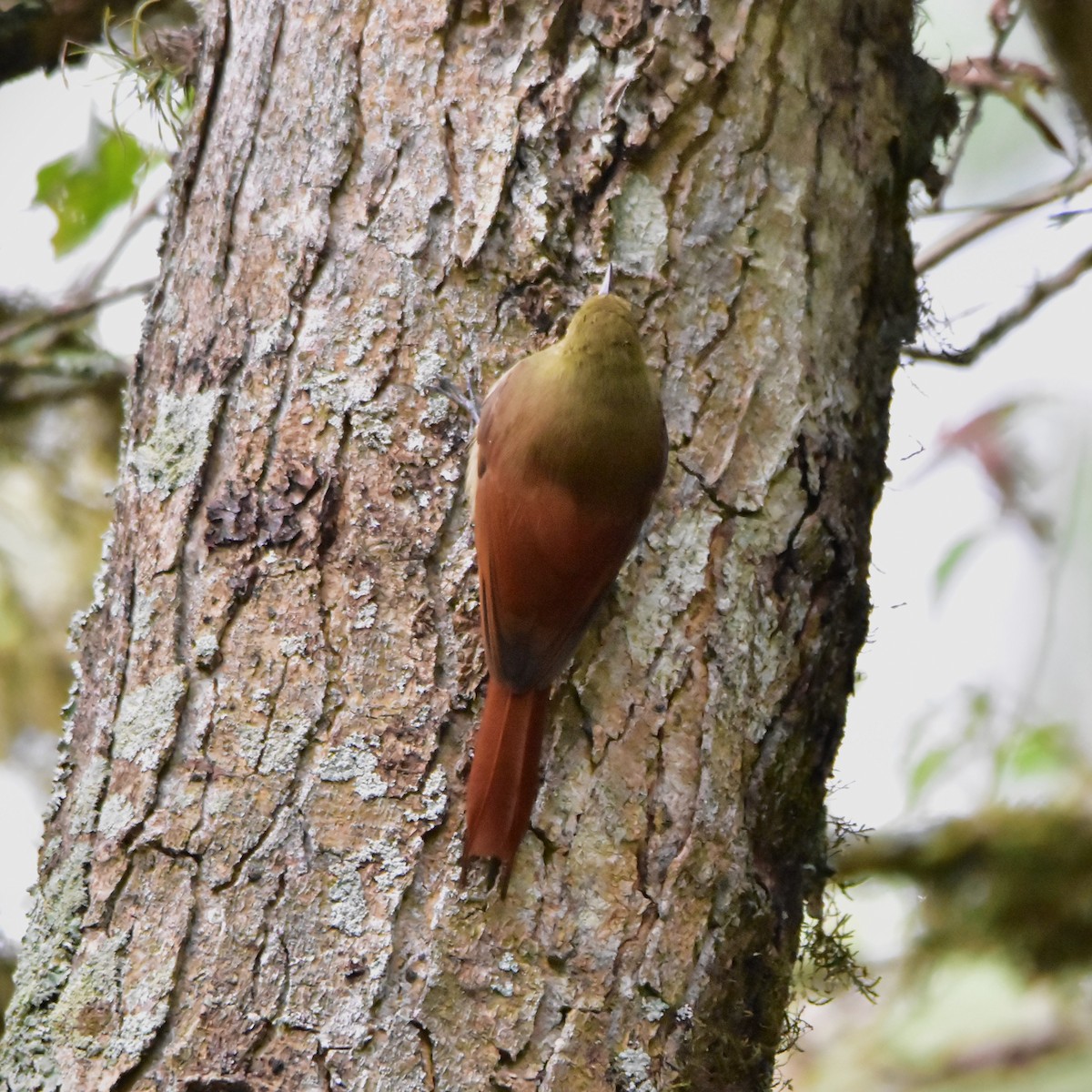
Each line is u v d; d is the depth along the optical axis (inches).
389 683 247.1
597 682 253.9
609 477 252.4
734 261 269.9
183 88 343.9
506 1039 233.8
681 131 270.5
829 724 270.4
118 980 235.6
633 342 258.5
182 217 281.7
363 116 269.1
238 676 246.5
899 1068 458.3
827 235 277.6
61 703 473.1
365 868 238.2
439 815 241.8
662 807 248.8
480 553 249.8
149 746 245.4
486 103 267.9
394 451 256.1
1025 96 385.4
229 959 233.8
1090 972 453.4
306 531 251.9
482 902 238.4
